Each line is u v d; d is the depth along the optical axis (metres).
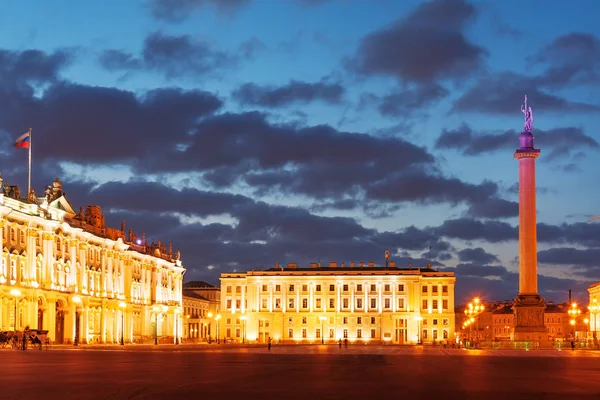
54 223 120.12
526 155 116.06
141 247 167.50
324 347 142.75
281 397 28.42
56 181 128.62
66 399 26.73
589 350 107.31
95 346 119.50
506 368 51.59
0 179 108.75
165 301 181.38
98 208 145.38
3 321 106.38
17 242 112.06
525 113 119.00
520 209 116.62
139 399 27.19
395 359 69.38
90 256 138.75
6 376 37.44
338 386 33.59
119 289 151.50
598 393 30.94
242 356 74.44
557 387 33.84
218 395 28.94
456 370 48.31
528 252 116.19
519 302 116.31
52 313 119.38
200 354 80.38
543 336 115.44
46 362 53.84
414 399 28.09
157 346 136.50
